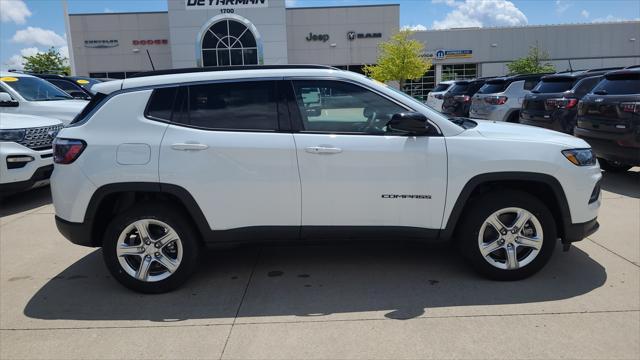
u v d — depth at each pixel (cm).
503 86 1228
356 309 369
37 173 705
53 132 751
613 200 673
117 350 320
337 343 321
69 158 387
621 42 4119
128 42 3825
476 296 385
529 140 393
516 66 3844
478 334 327
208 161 382
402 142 387
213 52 3497
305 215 391
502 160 385
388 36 3891
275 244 405
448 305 371
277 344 321
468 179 387
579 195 394
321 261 468
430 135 392
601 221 573
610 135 734
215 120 391
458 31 4056
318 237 400
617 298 374
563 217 397
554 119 939
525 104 1027
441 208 392
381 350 311
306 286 413
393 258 471
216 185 383
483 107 1256
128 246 397
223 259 478
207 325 350
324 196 388
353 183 387
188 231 396
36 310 380
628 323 336
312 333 335
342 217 392
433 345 315
